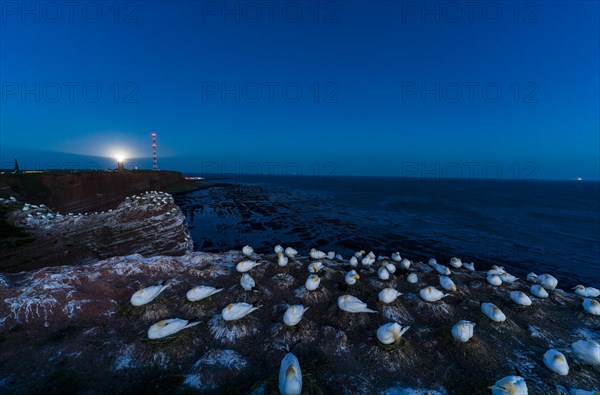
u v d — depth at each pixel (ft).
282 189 450.30
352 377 24.43
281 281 42.22
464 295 41.96
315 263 45.75
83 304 30.76
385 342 26.84
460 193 401.49
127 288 36.19
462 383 24.48
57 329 28.02
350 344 28.43
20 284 34.19
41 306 29.40
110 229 68.18
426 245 121.49
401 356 26.45
